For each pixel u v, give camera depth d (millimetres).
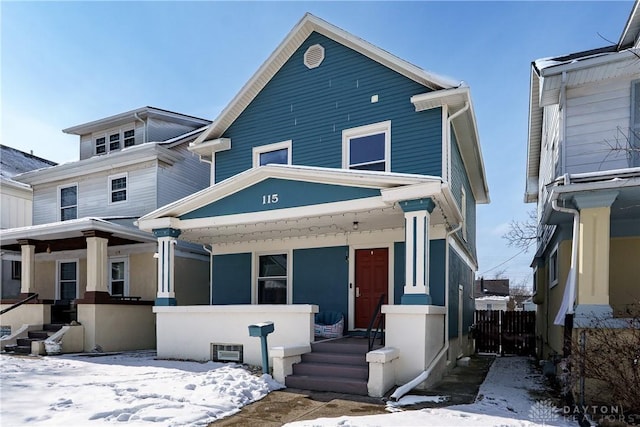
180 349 8805
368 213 7508
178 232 9320
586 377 5348
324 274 9609
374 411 5082
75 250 13961
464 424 4527
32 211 15586
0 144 19781
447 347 8055
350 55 9609
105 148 15453
